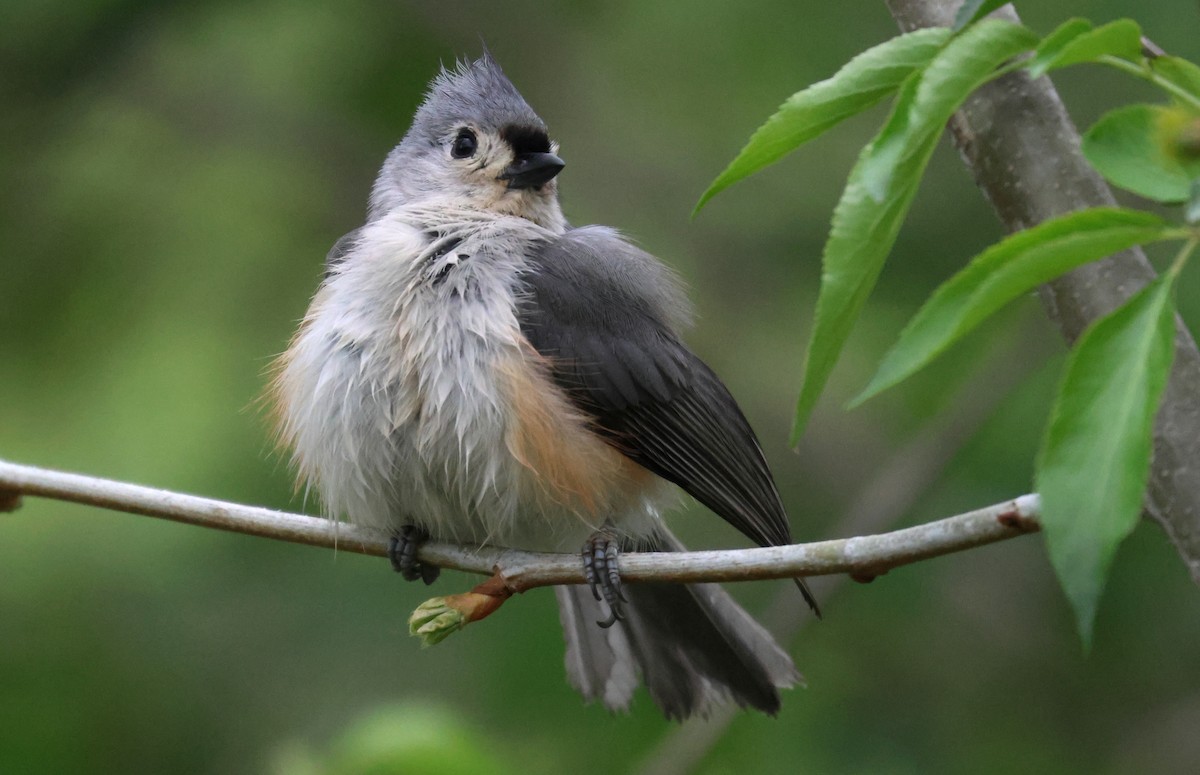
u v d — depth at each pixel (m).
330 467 7.40
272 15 13.80
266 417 8.05
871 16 13.32
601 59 14.21
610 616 8.19
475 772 7.21
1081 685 11.12
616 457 7.54
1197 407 4.76
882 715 10.79
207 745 10.65
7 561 11.51
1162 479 4.77
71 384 12.84
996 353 10.77
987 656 11.22
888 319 12.17
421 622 6.00
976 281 3.65
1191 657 10.95
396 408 7.25
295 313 13.30
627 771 10.08
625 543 7.98
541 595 11.02
